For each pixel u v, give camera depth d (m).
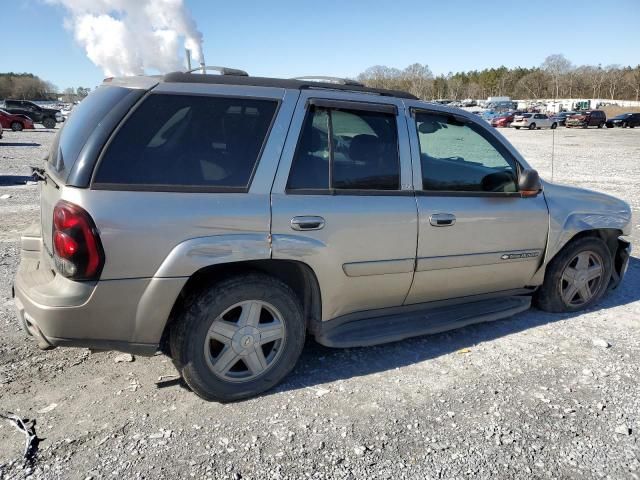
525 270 4.18
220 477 2.47
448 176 3.70
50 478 2.43
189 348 2.91
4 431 2.75
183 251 2.76
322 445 2.72
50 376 3.33
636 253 6.65
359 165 3.33
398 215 3.41
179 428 2.83
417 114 3.61
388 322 3.72
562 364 3.65
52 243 2.77
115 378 3.33
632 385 3.38
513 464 2.62
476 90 128.50
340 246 3.23
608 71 118.44
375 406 3.08
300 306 3.23
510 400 3.18
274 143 3.05
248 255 2.93
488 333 4.15
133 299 2.74
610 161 19.80
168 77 2.92
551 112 66.75
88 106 3.08
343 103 3.29
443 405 3.11
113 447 2.66
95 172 2.65
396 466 2.58
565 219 4.24
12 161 15.63
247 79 3.14
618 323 4.40
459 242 3.71
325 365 3.58
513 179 4.02
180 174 2.82
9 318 4.17
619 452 2.72
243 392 3.10
